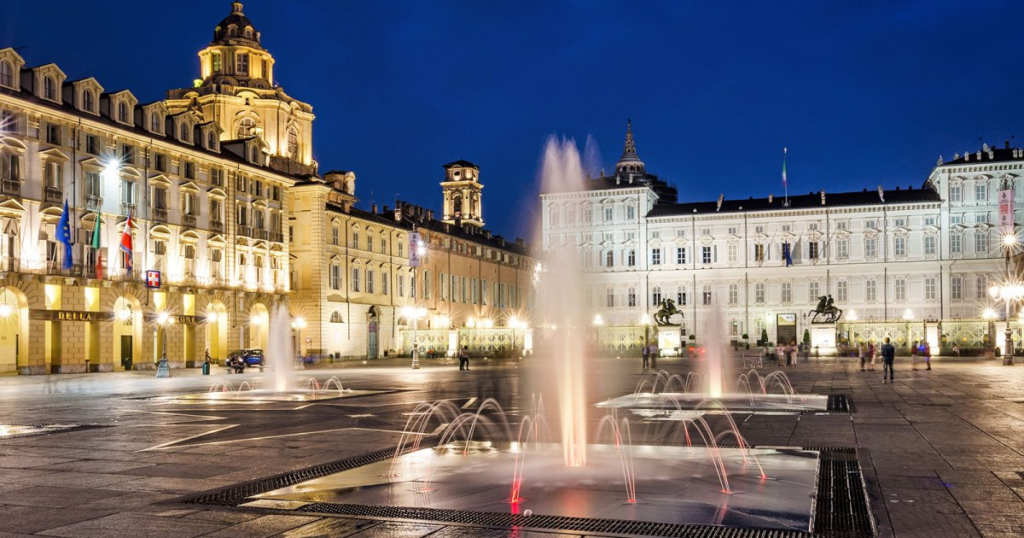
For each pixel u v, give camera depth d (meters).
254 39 104.38
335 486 13.72
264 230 87.06
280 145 101.06
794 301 124.69
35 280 62.03
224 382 50.66
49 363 64.38
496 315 138.12
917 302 119.88
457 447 18.12
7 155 60.44
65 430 22.44
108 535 10.50
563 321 33.38
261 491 13.37
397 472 14.96
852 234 123.00
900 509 11.70
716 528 10.73
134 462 16.56
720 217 127.94
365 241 101.38
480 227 153.38
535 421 23.92
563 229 133.75
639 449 17.55
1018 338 82.44
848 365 65.19
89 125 66.56
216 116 97.31
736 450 17.38
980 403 28.62
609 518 11.26
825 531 10.58
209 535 10.47
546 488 13.33
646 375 52.38
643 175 158.00
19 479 14.66
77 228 65.38
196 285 77.00
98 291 67.69
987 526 10.74
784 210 125.38
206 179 79.62
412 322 108.25
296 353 90.88
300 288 91.94
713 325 37.31
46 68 63.78
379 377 54.12
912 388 36.97
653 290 130.38
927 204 119.38
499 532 10.52
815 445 18.17
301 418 25.53
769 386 39.53
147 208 72.31
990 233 117.31
